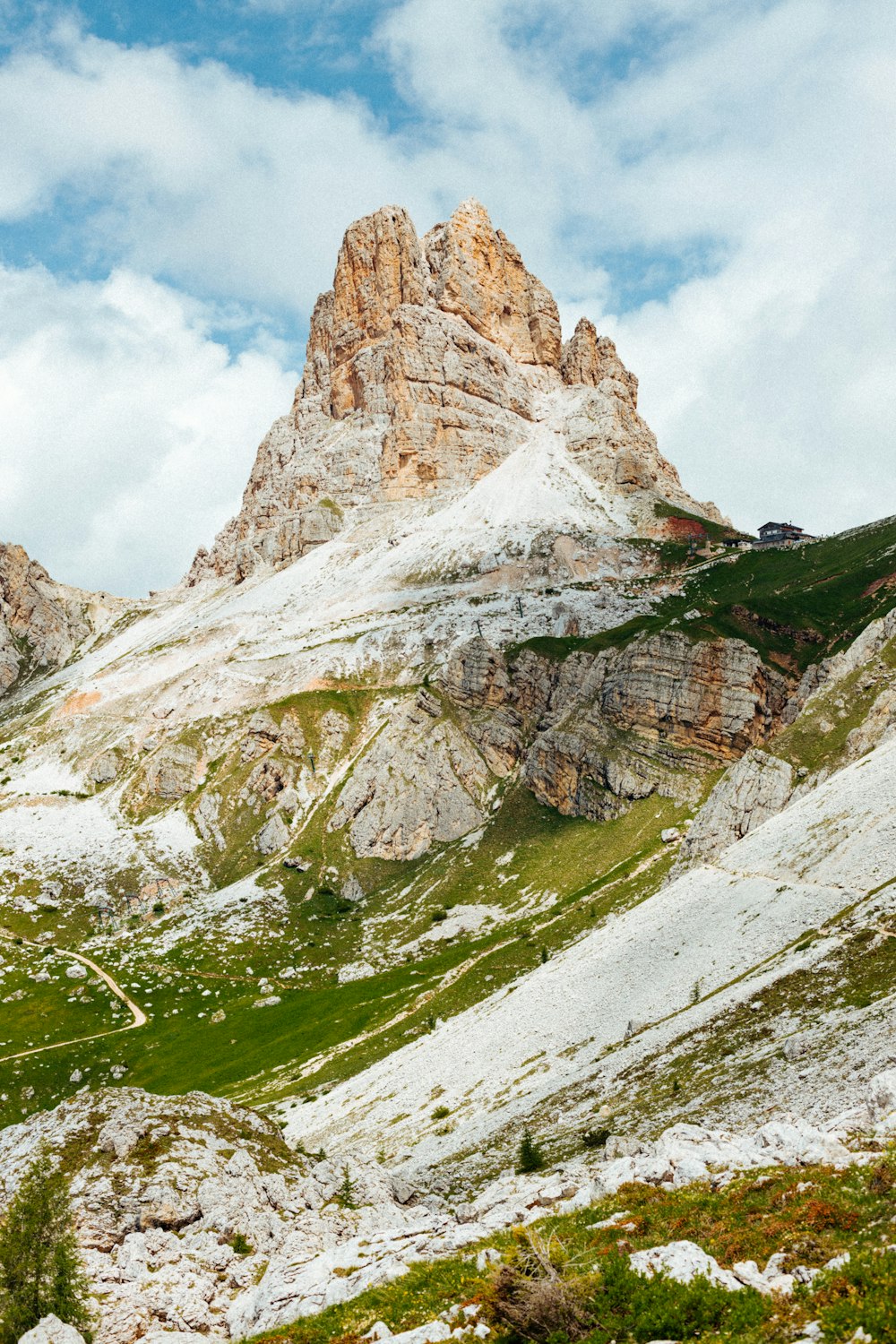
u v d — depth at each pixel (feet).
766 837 402.93
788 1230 93.81
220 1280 159.63
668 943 363.97
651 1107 242.37
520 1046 358.23
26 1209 146.72
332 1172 215.72
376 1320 108.47
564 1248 103.91
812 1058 217.36
